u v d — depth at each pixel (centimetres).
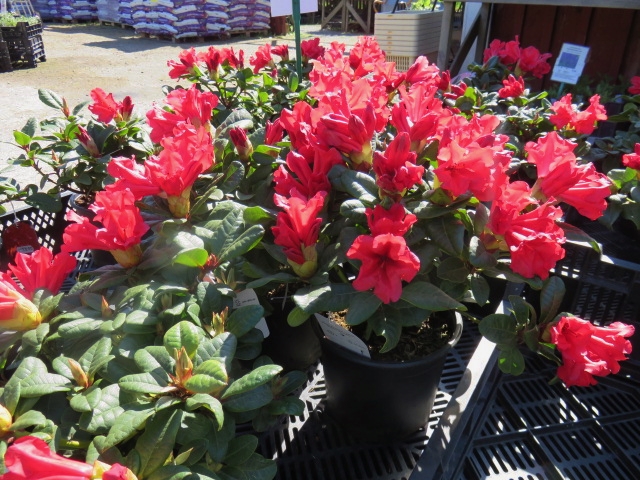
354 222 120
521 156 223
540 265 99
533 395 159
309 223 106
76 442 82
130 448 89
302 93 253
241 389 81
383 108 145
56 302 103
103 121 228
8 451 64
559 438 145
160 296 102
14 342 100
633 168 189
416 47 448
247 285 106
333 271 134
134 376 82
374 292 99
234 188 133
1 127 571
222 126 168
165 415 81
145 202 129
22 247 212
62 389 85
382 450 134
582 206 116
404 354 124
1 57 888
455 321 130
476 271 116
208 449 85
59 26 1570
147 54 1073
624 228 237
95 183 227
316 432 139
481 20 400
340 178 120
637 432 146
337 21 1525
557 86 361
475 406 138
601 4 314
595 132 325
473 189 100
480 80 299
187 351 88
